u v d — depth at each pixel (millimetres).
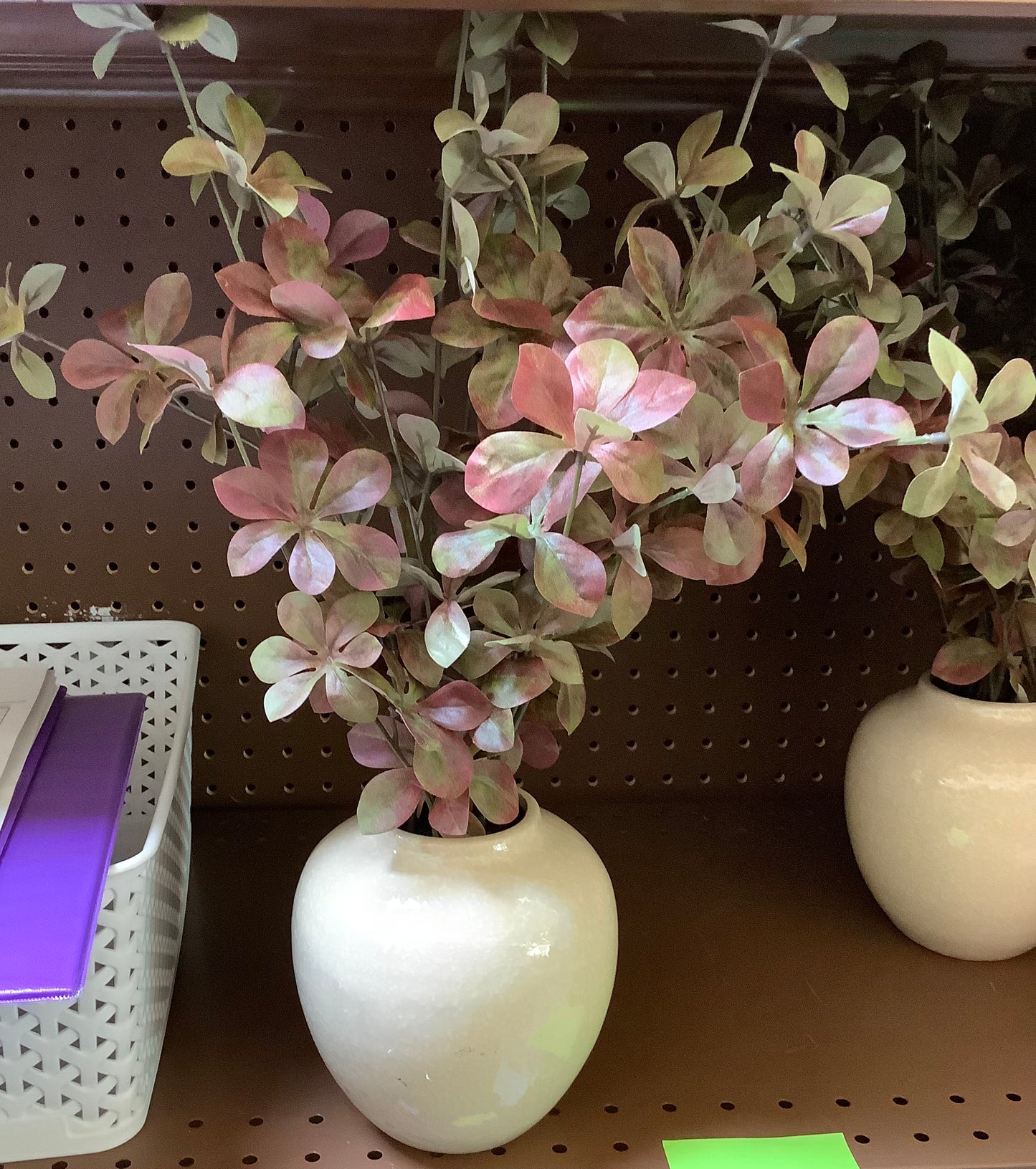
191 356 392
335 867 527
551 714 521
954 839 631
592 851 558
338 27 657
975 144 755
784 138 745
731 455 414
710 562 438
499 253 448
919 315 535
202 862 773
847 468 380
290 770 841
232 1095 566
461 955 476
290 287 391
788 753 868
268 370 387
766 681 851
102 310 749
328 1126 548
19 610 792
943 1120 551
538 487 370
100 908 492
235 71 688
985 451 404
